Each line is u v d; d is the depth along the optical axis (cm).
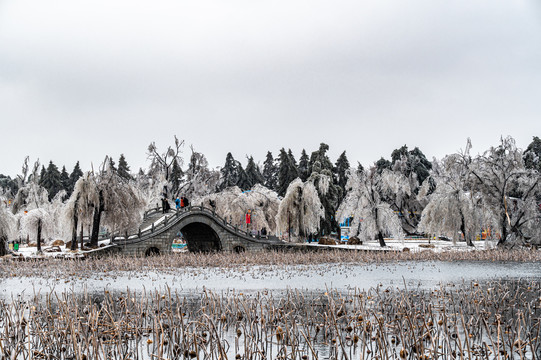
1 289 2766
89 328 1288
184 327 1297
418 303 1873
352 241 6875
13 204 7844
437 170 9131
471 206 5869
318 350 1225
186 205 6338
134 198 5759
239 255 5450
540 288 2503
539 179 5653
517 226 5700
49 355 1088
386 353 1050
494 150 5853
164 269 3947
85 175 5444
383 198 7994
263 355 1080
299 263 4706
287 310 1714
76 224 5459
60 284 2994
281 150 9956
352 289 2555
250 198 7831
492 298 1956
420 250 5772
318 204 6819
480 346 1228
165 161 8144
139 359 1144
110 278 3334
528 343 1170
